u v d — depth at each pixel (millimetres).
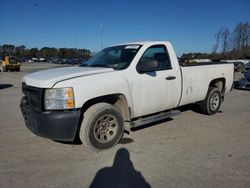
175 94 5672
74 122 4133
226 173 3713
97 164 4039
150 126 5996
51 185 3439
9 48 127000
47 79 4234
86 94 4199
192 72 6090
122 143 4891
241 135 5391
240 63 32906
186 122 6359
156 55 5461
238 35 61031
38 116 4160
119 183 3475
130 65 4902
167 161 4117
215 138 5195
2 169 3893
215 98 7117
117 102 4926
